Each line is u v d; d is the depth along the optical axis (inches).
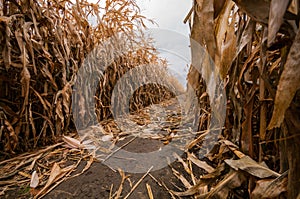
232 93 25.2
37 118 40.9
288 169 16.2
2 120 34.4
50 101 44.0
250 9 14.2
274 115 12.3
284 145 16.4
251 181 18.9
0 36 30.8
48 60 40.6
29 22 35.8
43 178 29.7
